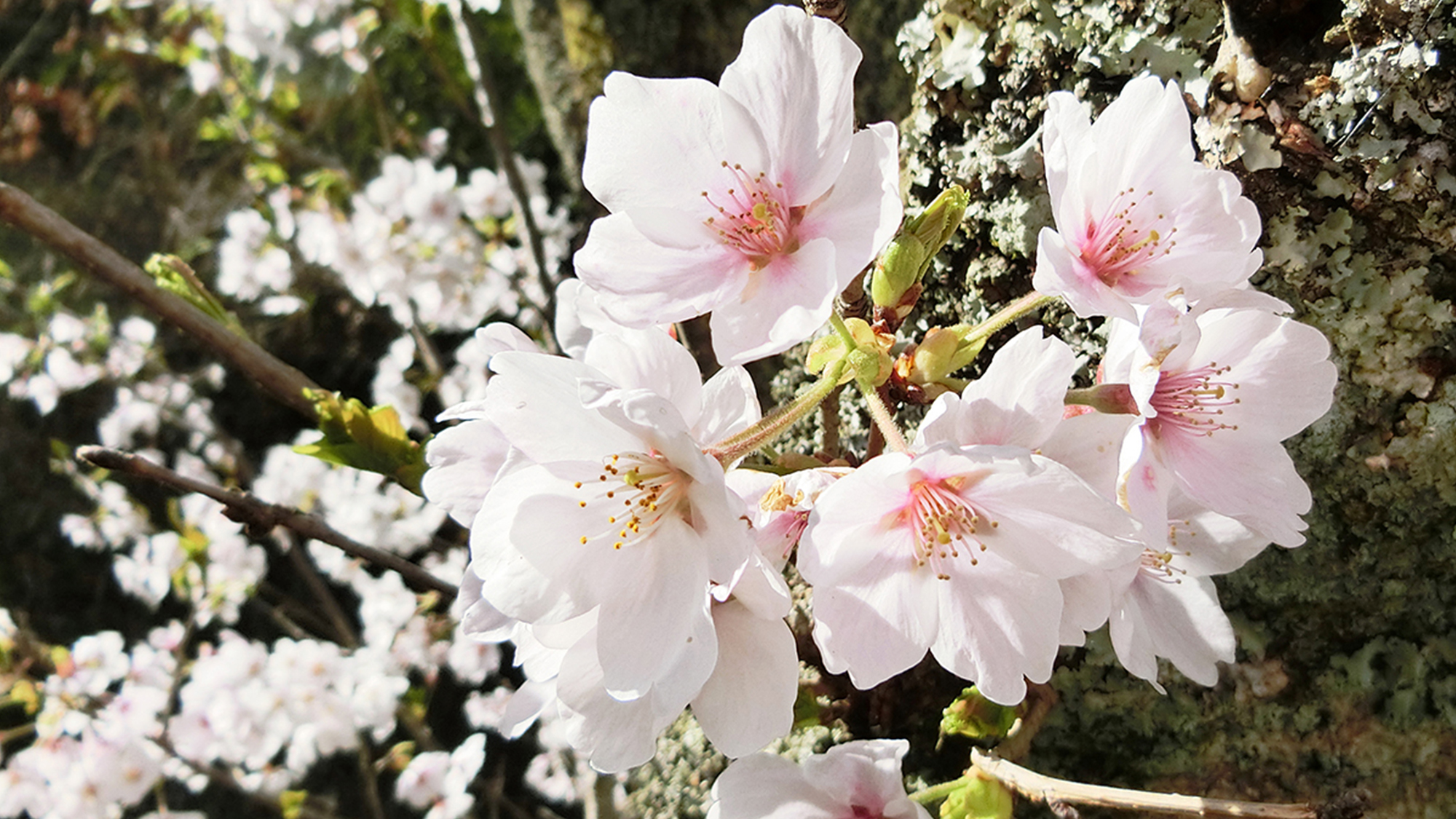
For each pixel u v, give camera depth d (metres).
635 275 0.11
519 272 0.32
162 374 0.41
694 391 0.11
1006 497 0.11
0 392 0.44
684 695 0.10
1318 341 0.12
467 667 0.35
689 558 0.11
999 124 0.16
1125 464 0.11
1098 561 0.11
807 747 0.17
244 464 0.40
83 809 0.30
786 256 0.11
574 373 0.11
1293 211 0.14
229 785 0.37
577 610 0.11
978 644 0.11
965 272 0.16
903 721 0.17
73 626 0.42
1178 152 0.12
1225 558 0.13
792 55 0.11
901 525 0.11
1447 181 0.13
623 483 0.11
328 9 0.37
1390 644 0.16
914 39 0.17
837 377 0.12
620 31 0.21
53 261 0.44
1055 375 0.11
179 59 0.42
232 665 0.32
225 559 0.37
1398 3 0.13
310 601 0.41
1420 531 0.15
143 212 0.45
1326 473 0.15
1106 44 0.15
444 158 0.40
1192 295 0.12
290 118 0.41
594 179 0.11
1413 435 0.15
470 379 0.35
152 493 0.42
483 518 0.11
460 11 0.25
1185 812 0.13
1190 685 0.16
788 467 0.12
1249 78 0.14
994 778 0.14
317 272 0.41
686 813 0.18
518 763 0.38
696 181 0.11
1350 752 0.16
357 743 0.34
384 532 0.35
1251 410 0.12
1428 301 0.14
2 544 0.43
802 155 0.11
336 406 0.18
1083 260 0.12
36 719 0.39
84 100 0.45
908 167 0.17
